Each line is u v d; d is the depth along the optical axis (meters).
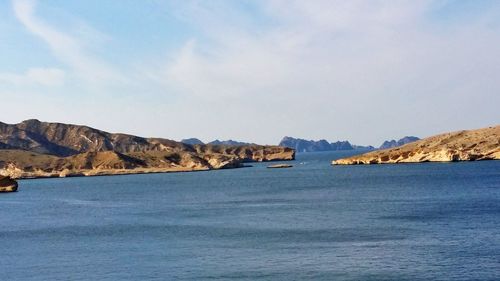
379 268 50.31
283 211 96.69
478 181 142.12
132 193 162.50
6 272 54.56
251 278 48.62
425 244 59.59
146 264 55.31
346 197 119.69
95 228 83.75
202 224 82.81
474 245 57.88
